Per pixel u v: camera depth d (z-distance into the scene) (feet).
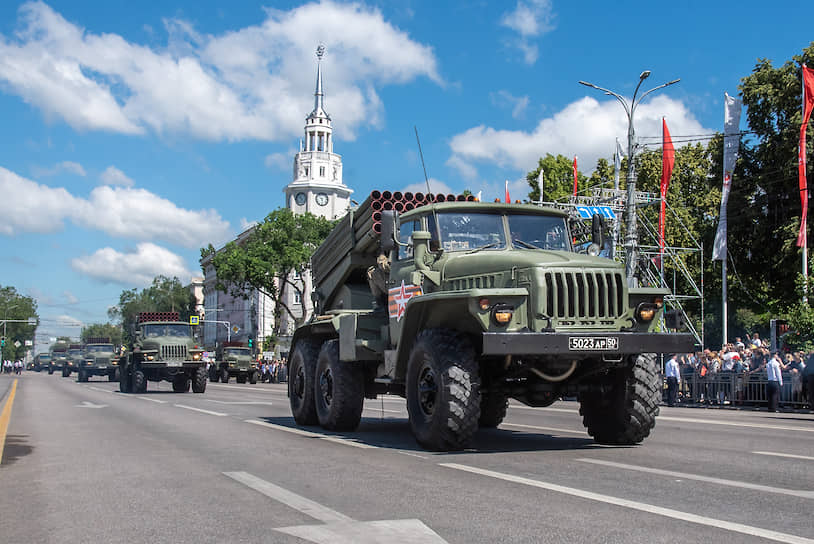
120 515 17.28
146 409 55.62
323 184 361.51
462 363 27.12
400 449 28.84
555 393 29.94
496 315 26.30
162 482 21.70
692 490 19.40
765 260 132.98
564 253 28.78
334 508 17.48
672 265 132.57
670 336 27.20
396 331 33.06
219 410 54.34
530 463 24.52
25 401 68.69
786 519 15.94
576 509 17.03
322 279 44.14
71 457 27.66
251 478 22.04
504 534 14.71
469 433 27.07
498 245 31.48
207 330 469.16
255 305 355.15
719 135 134.31
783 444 31.24
